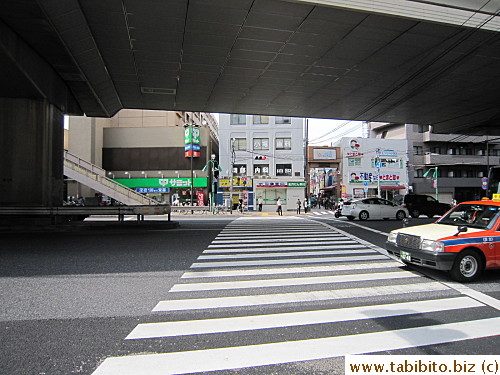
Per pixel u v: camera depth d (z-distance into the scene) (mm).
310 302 5125
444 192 47938
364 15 9938
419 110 21219
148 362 3240
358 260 8250
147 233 13828
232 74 14930
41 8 8867
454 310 4777
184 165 39938
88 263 7789
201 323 4266
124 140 40312
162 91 17344
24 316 4453
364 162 47156
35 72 12133
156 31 11023
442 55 12828
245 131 40156
